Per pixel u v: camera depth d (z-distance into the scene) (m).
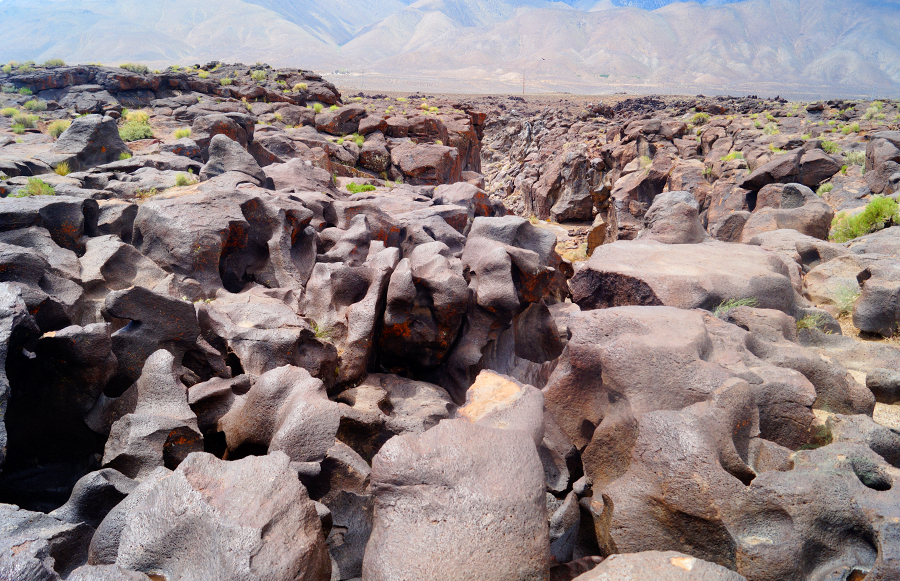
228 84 47.91
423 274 9.26
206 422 6.34
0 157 16.80
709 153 46.53
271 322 8.10
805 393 5.22
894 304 9.36
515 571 3.44
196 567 3.44
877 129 44.03
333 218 13.49
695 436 4.15
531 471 3.94
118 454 5.30
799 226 16.80
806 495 3.86
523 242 11.68
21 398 5.75
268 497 3.76
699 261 9.57
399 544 3.59
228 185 13.84
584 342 5.69
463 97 164.88
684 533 3.99
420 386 8.80
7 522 4.11
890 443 4.95
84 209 10.02
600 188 57.25
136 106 40.78
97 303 7.96
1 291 5.53
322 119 39.66
